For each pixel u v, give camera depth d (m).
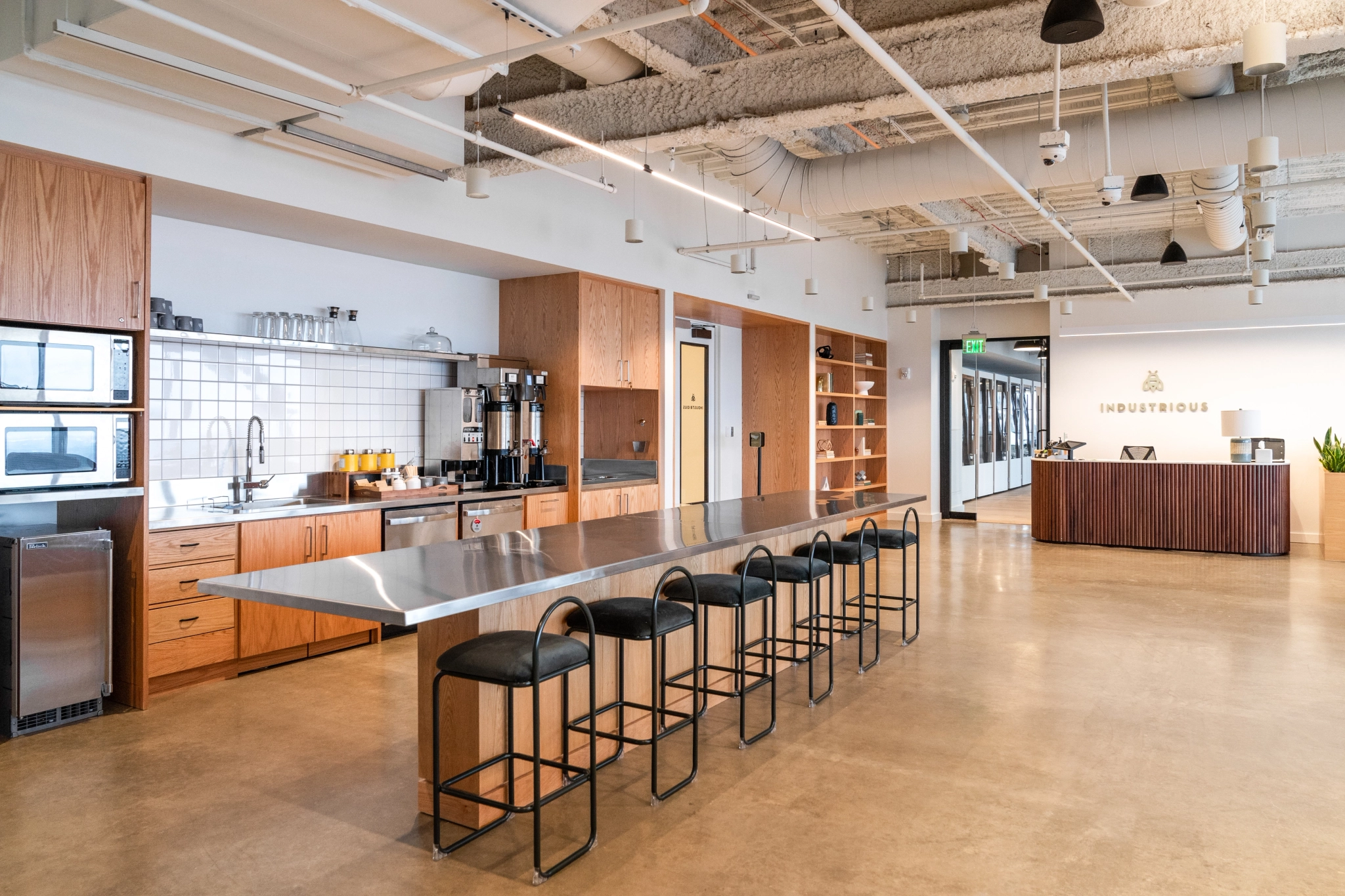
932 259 12.34
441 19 3.36
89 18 3.32
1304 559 8.95
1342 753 3.73
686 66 4.63
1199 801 3.26
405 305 6.48
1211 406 10.66
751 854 2.84
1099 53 3.98
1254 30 2.87
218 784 3.42
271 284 5.63
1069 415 11.41
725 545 3.76
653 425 7.74
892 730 4.01
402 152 5.04
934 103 4.13
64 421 3.98
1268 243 7.79
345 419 6.11
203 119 4.29
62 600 4.05
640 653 3.91
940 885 2.65
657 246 7.65
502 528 6.29
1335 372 10.05
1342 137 5.09
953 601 6.85
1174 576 7.98
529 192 6.33
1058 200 9.08
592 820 2.87
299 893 2.61
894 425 12.57
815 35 5.24
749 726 4.07
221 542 4.68
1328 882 2.68
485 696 3.05
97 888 2.64
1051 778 3.47
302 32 3.47
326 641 5.33
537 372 6.90
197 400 5.27
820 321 10.66
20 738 3.92
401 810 3.19
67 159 3.94
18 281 3.81
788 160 6.56
